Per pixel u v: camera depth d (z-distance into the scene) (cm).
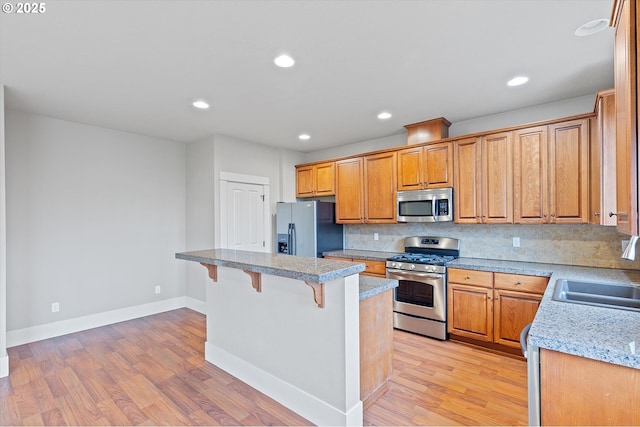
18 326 328
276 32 193
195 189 455
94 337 349
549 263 316
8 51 211
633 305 179
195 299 453
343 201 456
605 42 205
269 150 498
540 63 234
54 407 220
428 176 366
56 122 356
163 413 213
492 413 210
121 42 202
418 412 212
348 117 355
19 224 330
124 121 366
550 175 287
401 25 187
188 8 170
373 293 221
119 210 405
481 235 360
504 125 340
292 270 182
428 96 296
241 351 259
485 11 174
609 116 210
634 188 106
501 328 293
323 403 201
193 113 340
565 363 115
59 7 166
